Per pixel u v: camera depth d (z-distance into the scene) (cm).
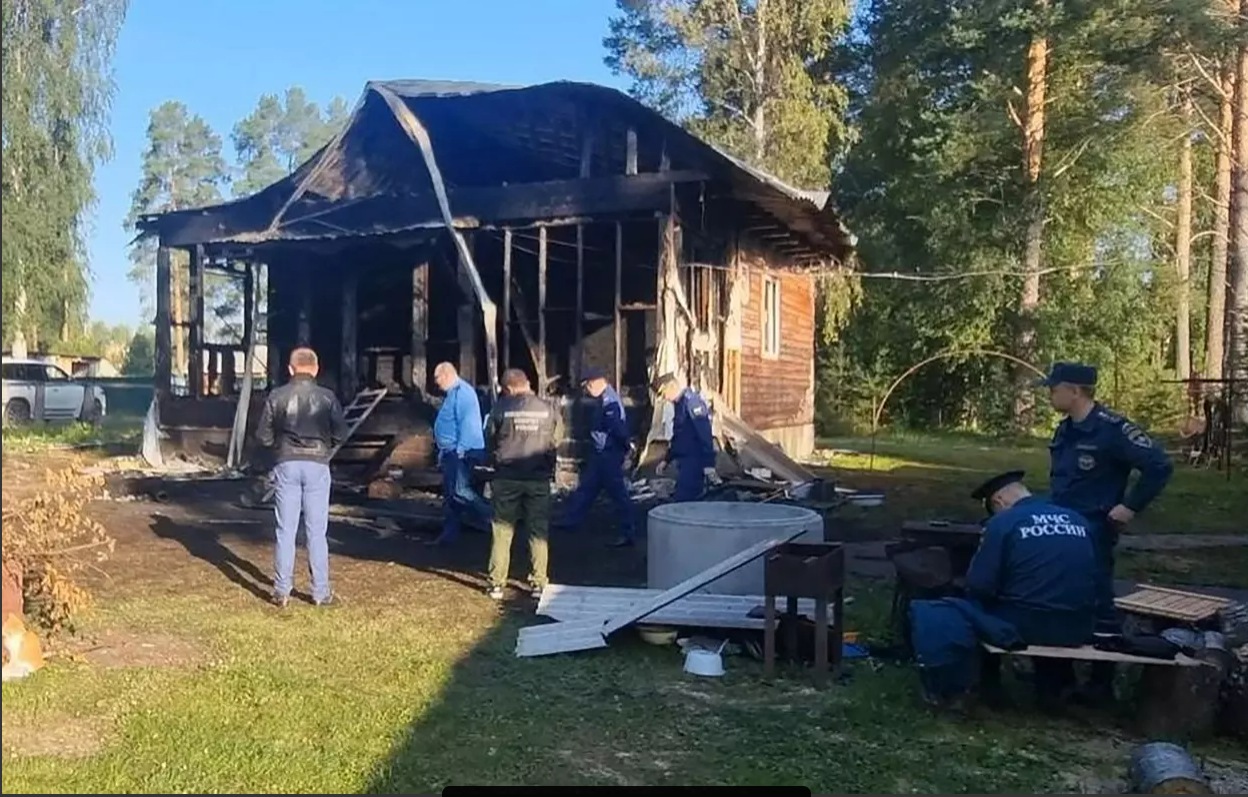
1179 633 534
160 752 429
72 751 430
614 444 1011
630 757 448
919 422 3195
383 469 1473
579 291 1399
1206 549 1042
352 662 579
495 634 649
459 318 1479
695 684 557
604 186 1384
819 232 1778
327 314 1717
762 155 3017
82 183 2412
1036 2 2658
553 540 1027
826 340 3162
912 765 447
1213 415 2014
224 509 1178
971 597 529
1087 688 536
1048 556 512
